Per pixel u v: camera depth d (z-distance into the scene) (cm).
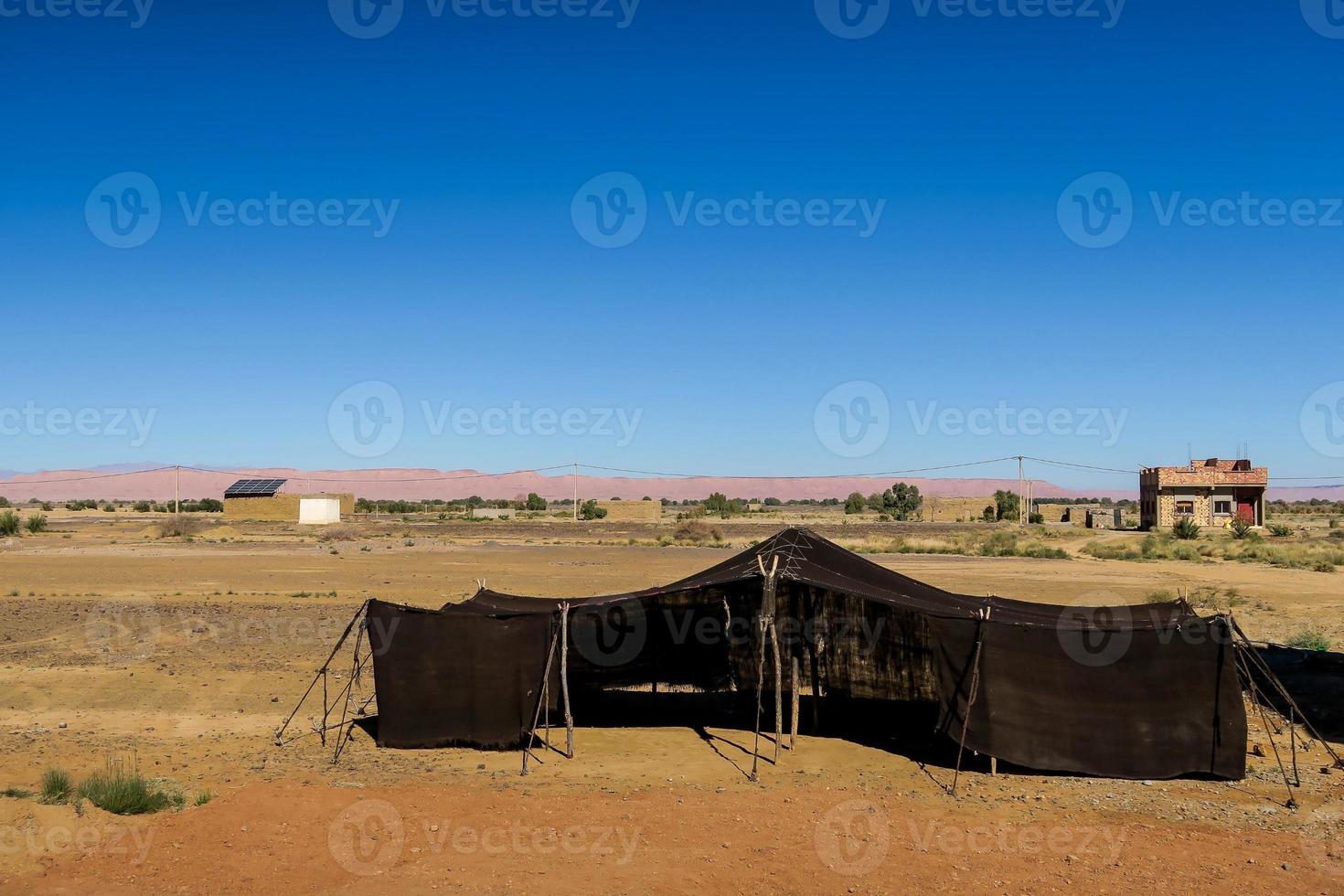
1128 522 9981
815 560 1647
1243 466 8662
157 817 1111
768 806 1223
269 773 1368
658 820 1159
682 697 1942
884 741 1590
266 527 8712
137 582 3928
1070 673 1382
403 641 1545
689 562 5041
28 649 2386
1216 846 1084
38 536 7275
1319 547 5912
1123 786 1323
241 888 925
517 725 1511
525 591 3638
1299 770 1395
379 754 1489
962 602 1658
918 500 12488
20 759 1399
